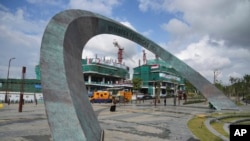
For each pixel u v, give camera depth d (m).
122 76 78.00
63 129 5.31
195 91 71.06
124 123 15.20
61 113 5.55
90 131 6.38
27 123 13.73
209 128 13.13
